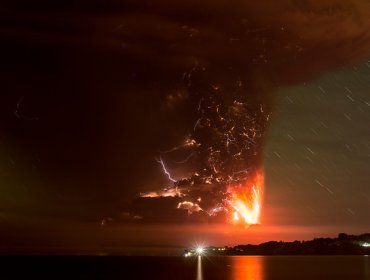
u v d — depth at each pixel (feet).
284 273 359.05
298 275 336.08
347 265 471.21
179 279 305.32
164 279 305.32
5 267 491.31
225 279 305.32
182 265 536.83
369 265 468.34
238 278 312.50
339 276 321.93
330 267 437.17
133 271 407.85
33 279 315.58
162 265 537.65
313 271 378.94
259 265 506.48
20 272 395.14
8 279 316.81
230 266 490.49
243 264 543.80
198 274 358.84
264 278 309.63
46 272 397.60
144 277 328.49
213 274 356.18
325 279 296.10
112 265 549.95
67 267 493.77
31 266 520.01
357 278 306.14
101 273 379.76
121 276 342.85
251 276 327.67
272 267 452.76
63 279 312.71
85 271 407.64
